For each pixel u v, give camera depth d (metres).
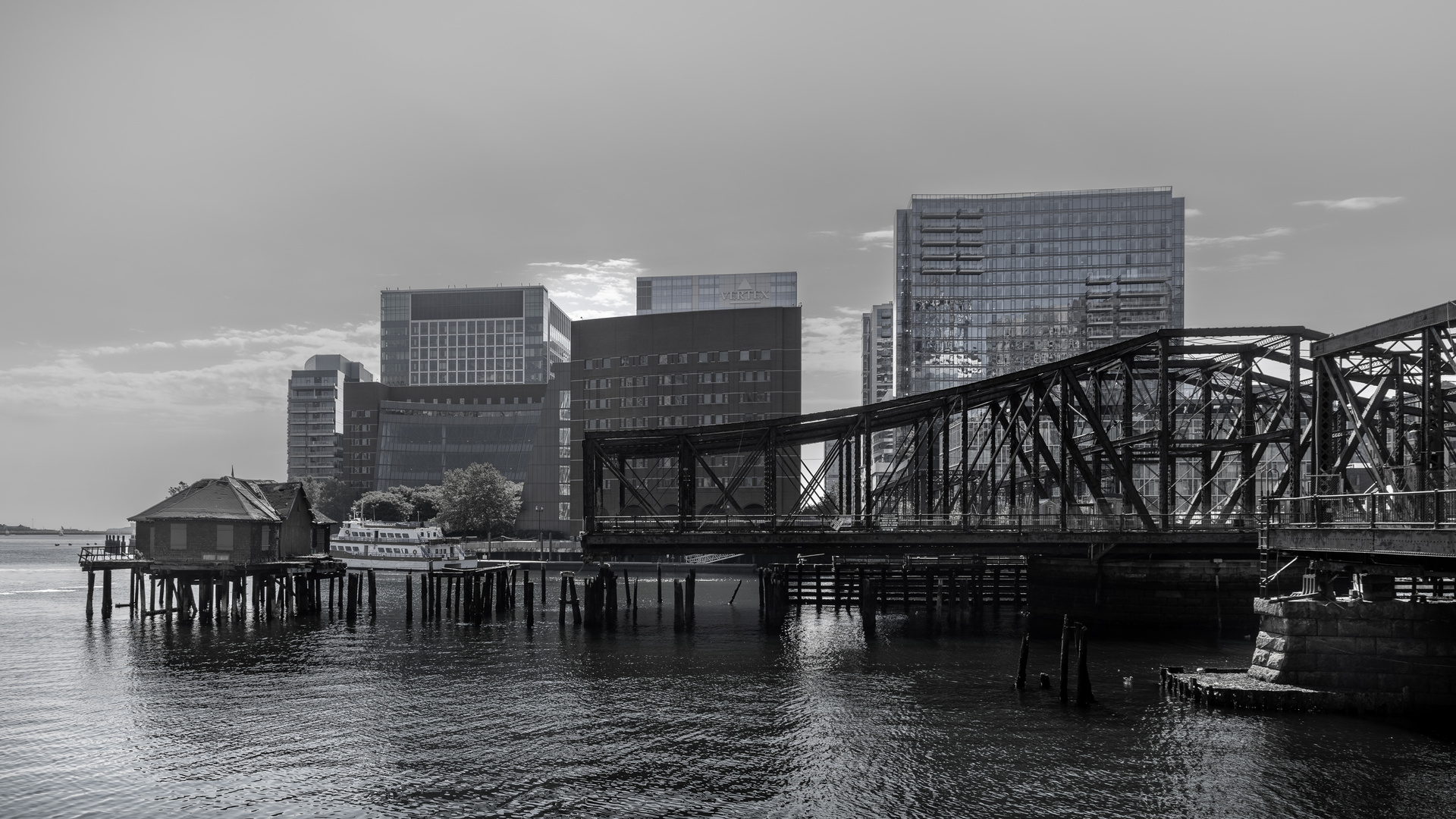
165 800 31.80
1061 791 31.55
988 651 58.94
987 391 68.31
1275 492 62.25
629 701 44.69
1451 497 31.41
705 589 107.44
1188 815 29.41
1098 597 68.94
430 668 53.50
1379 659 38.44
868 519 65.44
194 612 78.75
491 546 159.75
